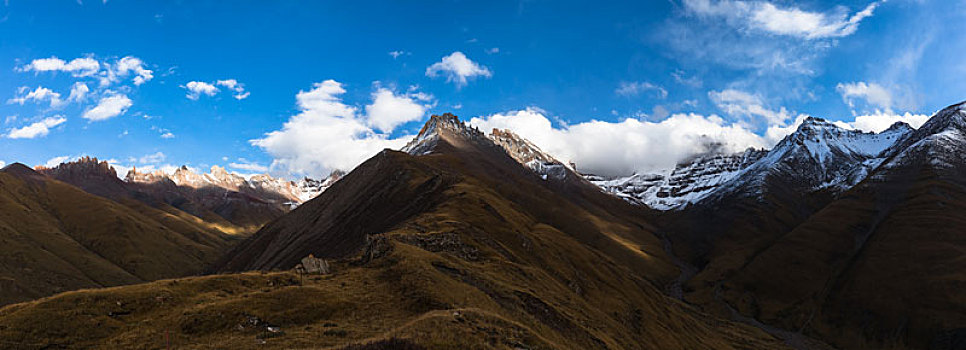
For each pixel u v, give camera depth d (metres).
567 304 90.12
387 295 60.97
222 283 58.72
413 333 43.34
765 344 187.88
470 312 52.31
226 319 48.06
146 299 50.53
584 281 128.12
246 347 41.16
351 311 54.12
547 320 72.88
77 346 41.41
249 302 51.91
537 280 96.88
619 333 92.38
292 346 41.69
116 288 52.12
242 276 62.25
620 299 127.12
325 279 67.56
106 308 47.44
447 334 43.88
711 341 155.62
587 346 70.75
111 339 43.03
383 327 49.28
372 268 74.38
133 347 41.69
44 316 43.78
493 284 78.50
